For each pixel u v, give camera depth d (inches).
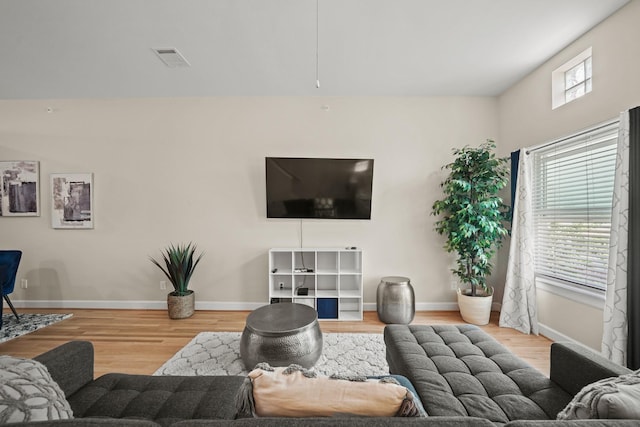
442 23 92.0
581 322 101.7
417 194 146.9
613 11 87.4
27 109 148.3
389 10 86.1
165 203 148.5
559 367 55.9
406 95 145.3
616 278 84.2
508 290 126.7
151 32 96.0
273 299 139.9
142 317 137.2
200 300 148.4
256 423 27.2
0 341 112.4
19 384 37.5
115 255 149.0
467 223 125.2
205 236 148.6
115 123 148.0
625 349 82.7
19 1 81.3
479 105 146.1
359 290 139.6
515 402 49.8
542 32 97.0
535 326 119.1
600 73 93.0
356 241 147.6
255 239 148.2
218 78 127.9
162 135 147.9
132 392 53.9
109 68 118.8
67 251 149.3
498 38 100.2
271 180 141.9
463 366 61.9
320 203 143.3
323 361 97.3
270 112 147.1
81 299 149.3
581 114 100.2
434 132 146.5
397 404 31.5
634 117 80.0
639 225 78.9
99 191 148.6
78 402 50.6
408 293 130.0
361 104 146.6
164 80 129.4
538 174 123.3
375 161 147.3
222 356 100.2
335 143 147.1
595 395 35.7
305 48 105.6
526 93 127.0
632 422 29.2
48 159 148.8
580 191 103.3
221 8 84.9
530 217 121.8
